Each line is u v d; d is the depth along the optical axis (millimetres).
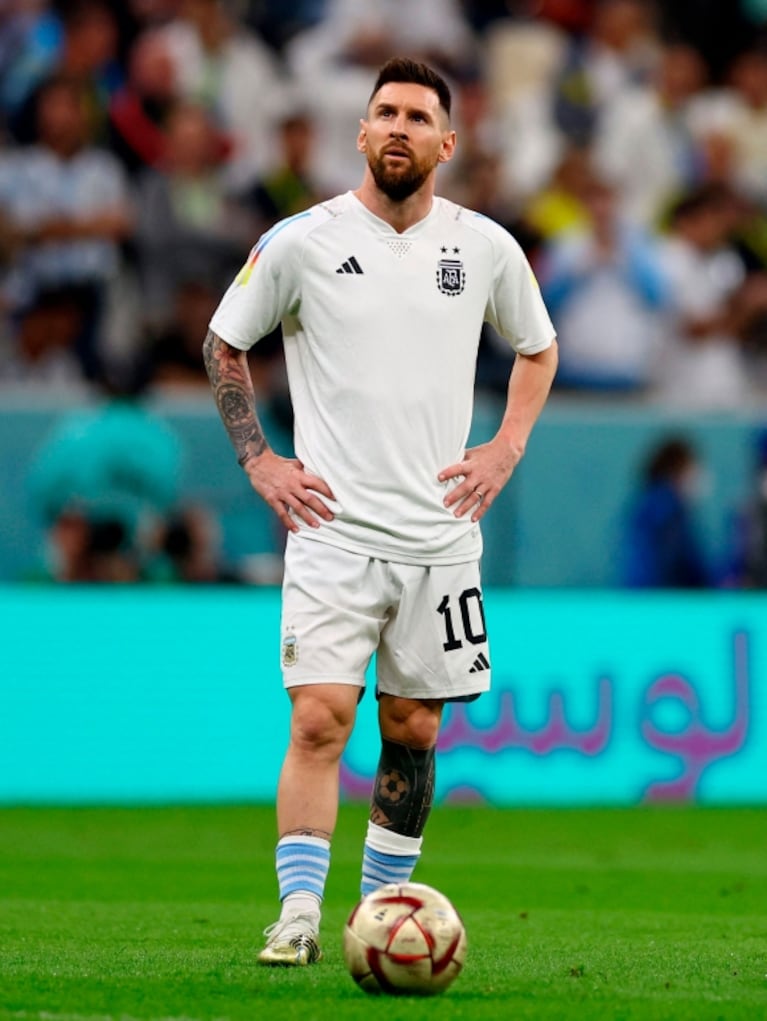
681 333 55750
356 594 17828
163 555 43281
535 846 35250
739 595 44812
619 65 60469
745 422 45219
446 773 42750
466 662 18328
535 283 19141
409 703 18406
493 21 60031
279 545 44125
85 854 32812
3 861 31547
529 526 44156
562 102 59062
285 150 54562
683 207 57781
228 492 43625
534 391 19266
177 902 26000
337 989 15688
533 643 43469
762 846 35781
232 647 42781
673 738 44281
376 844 18875
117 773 41875
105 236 51906
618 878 30141
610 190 56031
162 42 54406
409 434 17891
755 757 44719
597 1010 14773
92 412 42938
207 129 53500
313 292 17938
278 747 43000
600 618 43969
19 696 41281
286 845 17859
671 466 44938
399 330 17844
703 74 61531
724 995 15953
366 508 17828
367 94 56875
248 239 53469
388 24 58250
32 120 52688
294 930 17562
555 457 44312
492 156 56656
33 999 15156
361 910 15492
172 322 51094
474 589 18438
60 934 21359
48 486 42656
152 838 35500
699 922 23969
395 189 17781
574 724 43656
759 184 59812
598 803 43625
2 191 52000
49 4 54219
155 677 42219
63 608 41656
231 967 17422
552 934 22203
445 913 15453
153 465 43156
